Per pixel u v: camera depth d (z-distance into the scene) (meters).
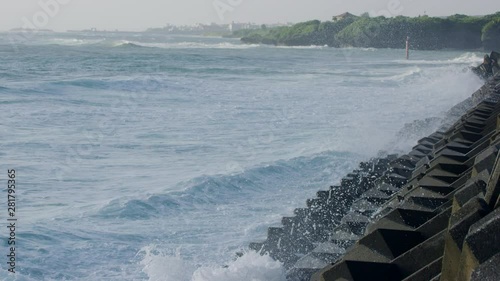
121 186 16.23
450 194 9.14
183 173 17.73
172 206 14.50
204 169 18.16
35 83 34.53
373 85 43.88
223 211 14.38
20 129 23.27
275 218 13.87
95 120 25.81
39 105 29.03
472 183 6.47
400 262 6.61
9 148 20.05
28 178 16.70
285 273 9.36
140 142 21.98
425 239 7.00
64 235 12.25
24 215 13.50
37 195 15.22
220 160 19.55
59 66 52.81
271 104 32.22
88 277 10.49
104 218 13.50
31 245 11.59
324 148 21.14
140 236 12.47
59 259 11.08
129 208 13.99
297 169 18.50
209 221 13.59
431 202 9.05
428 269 6.09
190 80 41.41
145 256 11.34
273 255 10.04
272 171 17.98
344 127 25.52
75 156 19.45
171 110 29.19
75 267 10.87
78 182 16.59
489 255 4.41
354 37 101.81
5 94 31.55
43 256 11.14
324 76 51.59
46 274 10.49
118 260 11.21
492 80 29.70
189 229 12.99
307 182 17.34
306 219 11.47
